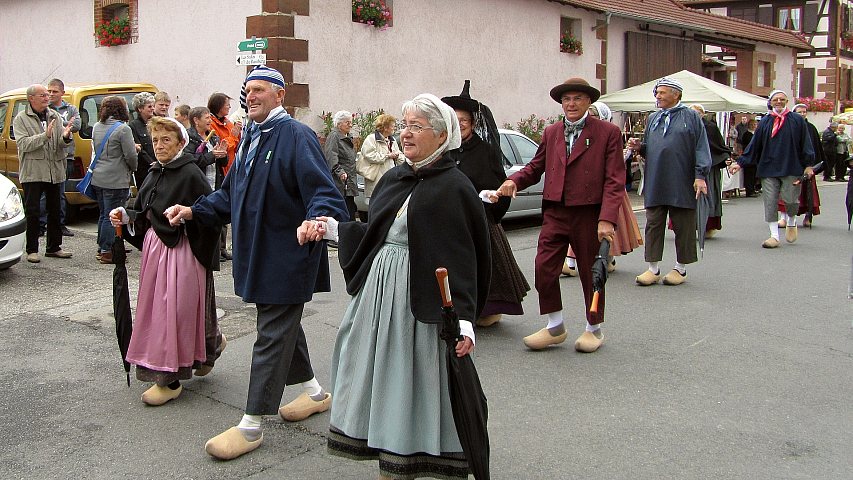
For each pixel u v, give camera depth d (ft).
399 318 10.60
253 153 13.20
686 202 24.90
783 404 15.24
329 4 38.91
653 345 19.06
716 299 23.67
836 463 12.67
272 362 13.12
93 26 47.55
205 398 15.76
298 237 11.68
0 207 25.58
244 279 13.24
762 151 33.42
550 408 15.07
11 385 16.51
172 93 42.78
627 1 62.90
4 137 37.27
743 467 12.54
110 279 26.23
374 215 11.03
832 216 44.29
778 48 83.25
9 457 13.14
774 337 19.71
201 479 12.30
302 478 12.33
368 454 10.93
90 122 35.86
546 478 12.21
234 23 39.11
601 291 13.17
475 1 47.62
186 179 15.02
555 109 54.85
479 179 18.42
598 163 17.37
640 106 53.78
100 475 12.47
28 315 21.76
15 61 54.08
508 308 19.93
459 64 46.88
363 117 40.63
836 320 21.30
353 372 10.97
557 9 54.29
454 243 10.47
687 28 66.03
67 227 37.09
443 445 10.68
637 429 14.07
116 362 17.99
